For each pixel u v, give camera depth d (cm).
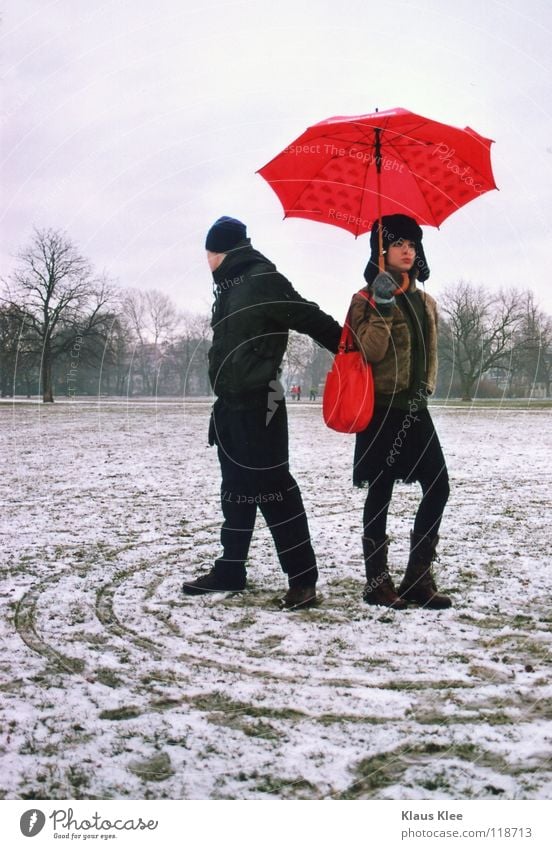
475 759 253
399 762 252
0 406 3650
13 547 552
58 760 254
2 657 340
